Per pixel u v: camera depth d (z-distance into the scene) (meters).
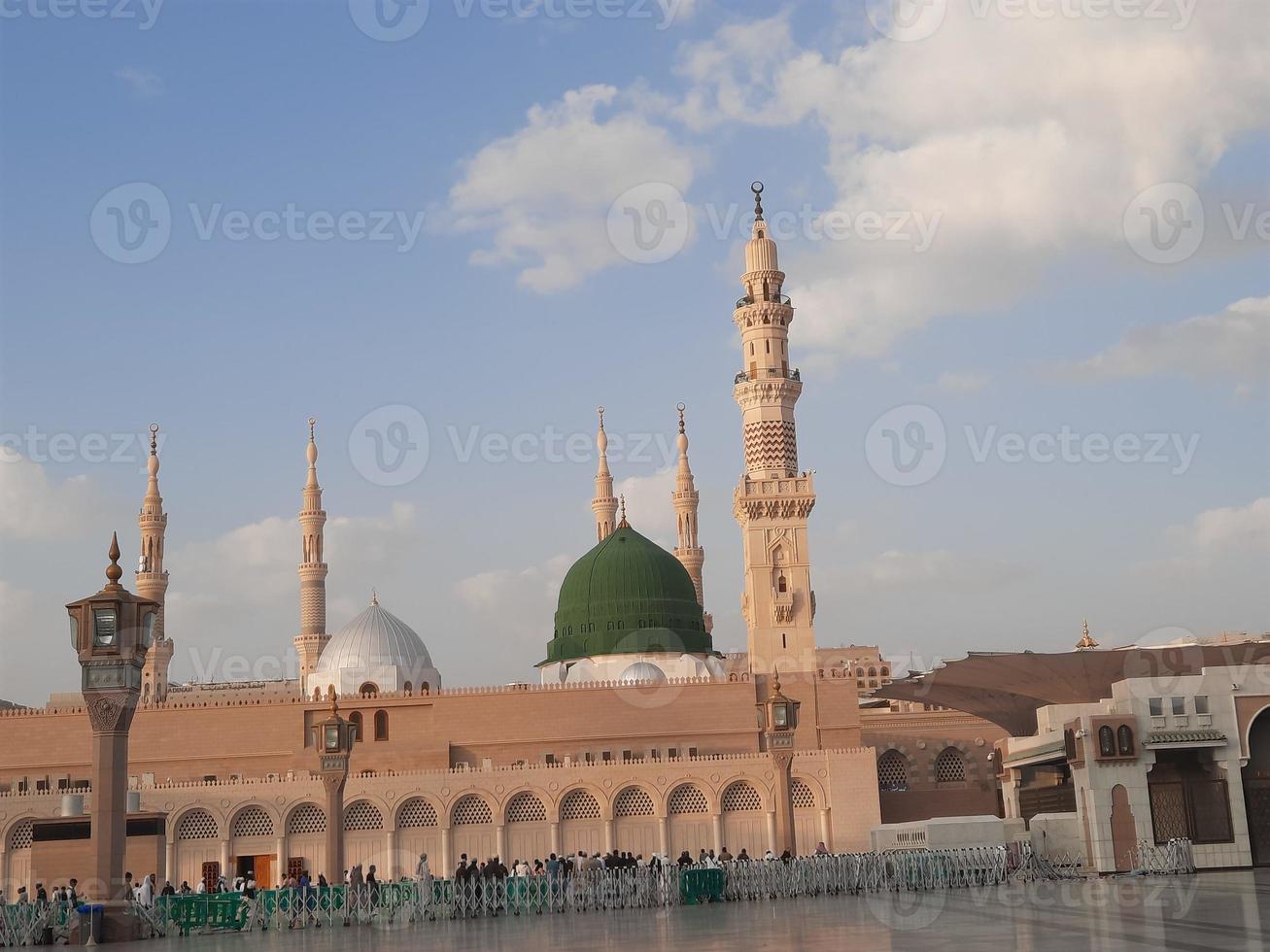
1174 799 59.59
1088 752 59.47
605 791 87.25
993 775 98.19
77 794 78.19
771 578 99.75
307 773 87.25
